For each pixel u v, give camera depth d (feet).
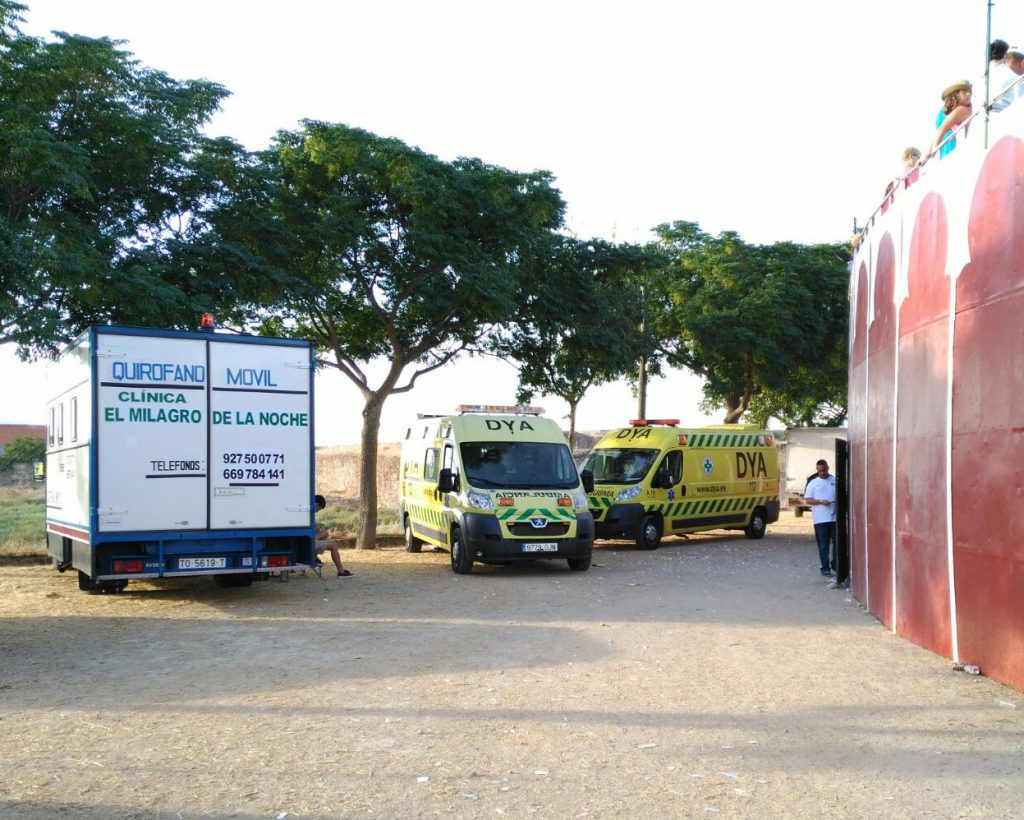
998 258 26.30
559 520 54.60
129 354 39.34
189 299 46.70
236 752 19.79
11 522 90.89
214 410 40.78
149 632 34.63
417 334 69.92
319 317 68.03
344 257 62.03
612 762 19.20
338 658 29.84
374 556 65.05
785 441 117.80
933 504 30.78
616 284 73.56
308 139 58.59
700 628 35.65
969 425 27.99
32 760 19.21
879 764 19.08
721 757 19.54
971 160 28.27
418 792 17.38
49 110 44.21
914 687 25.76
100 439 38.78
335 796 17.15
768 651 31.09
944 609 29.86
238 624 36.50
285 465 42.11
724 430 77.10
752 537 79.46
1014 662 25.53
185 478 40.16
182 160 49.62
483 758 19.43
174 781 17.93
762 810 16.55
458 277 58.70
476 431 58.54
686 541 77.87
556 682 26.43
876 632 34.88
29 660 29.55
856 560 43.60
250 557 41.57
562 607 41.27
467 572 54.39
